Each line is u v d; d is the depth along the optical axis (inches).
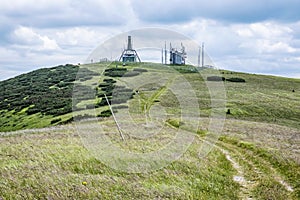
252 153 1100.5
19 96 4227.4
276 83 4407.0
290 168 876.0
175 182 706.8
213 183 748.6
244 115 2509.8
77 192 580.7
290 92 3934.5
